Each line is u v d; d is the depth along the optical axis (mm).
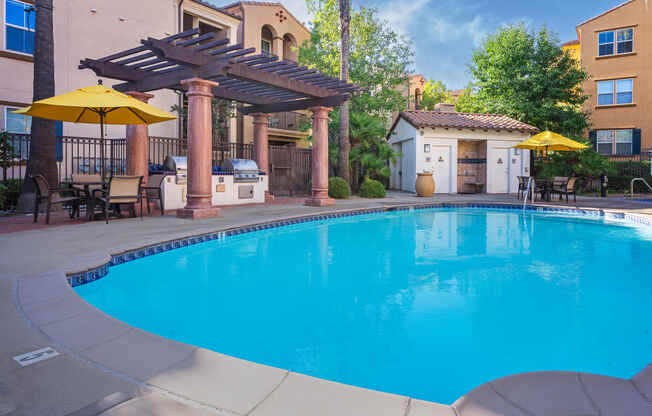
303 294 4086
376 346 2842
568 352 2754
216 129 16500
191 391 1789
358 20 18359
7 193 9805
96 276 4301
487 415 1603
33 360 2074
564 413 1605
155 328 3178
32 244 5434
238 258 5750
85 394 1757
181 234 6320
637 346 2824
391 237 7598
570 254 6086
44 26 9156
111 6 14195
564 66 18766
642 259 5691
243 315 3475
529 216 10891
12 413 1604
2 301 3027
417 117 18625
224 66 8031
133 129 9930
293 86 10391
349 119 17141
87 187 8125
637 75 21031
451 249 6461
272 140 21062
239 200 12094
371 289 4258
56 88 12969
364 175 17906
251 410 1648
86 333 2439
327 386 1856
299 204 12367
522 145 13500
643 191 18516
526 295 4031
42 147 9266
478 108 21609
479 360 2623
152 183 9773
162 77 9094
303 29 22281
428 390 2258
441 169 18156
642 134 21016
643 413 1599
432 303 3807
